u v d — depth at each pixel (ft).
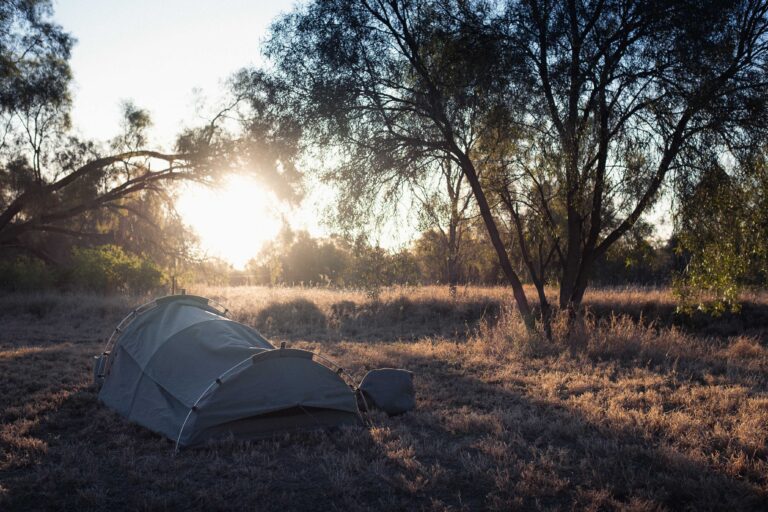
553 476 18.04
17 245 96.22
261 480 18.16
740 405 26.05
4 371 33.32
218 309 30.71
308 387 23.09
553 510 15.80
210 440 21.13
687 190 39.19
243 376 22.12
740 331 56.18
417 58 43.62
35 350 40.42
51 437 22.39
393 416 26.08
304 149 44.39
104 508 16.24
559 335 43.50
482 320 59.77
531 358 39.55
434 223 46.78
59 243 111.14
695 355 39.58
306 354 23.34
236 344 23.84
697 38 37.68
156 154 88.28
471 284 92.79
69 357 38.04
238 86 78.59
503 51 40.96
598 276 105.70
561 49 41.52
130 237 103.09
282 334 53.83
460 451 20.77
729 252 38.50
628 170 39.70
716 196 38.24
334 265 196.03
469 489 17.61
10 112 79.71
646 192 40.27
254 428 22.22
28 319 60.13
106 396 27.22
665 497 16.43
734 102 37.91
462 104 41.57
